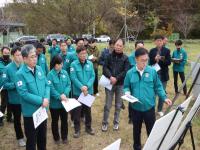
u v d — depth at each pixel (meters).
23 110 4.38
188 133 6.11
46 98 4.35
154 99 4.55
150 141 2.37
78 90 5.83
